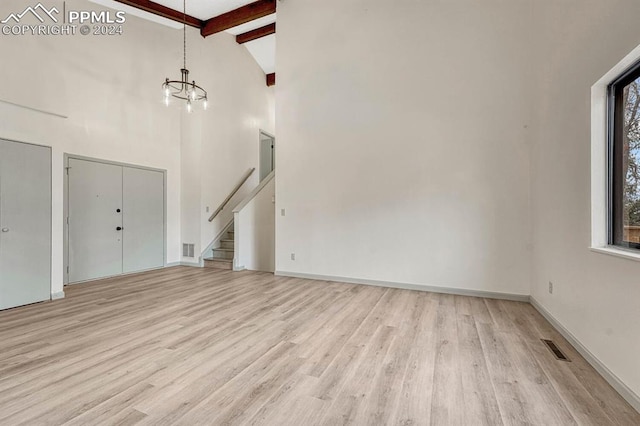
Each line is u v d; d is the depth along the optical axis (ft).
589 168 7.37
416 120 14.02
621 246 6.79
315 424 5.19
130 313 10.86
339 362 7.30
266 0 17.74
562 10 8.95
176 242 20.63
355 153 15.24
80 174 15.52
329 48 15.78
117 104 17.16
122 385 6.32
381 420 5.29
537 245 11.23
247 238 19.42
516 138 12.45
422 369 6.99
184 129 20.63
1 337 8.72
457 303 12.05
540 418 5.34
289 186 16.80
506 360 7.41
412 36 14.08
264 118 27.12
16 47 13.02
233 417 5.34
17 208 11.53
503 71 12.64
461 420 5.29
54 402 5.74
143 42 18.39
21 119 11.66
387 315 10.65
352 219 15.31
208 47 20.36
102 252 16.52
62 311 11.08
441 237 13.58
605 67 6.70
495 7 12.76
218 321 10.05
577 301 7.93
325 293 13.48
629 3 5.87
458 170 13.32
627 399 5.76
